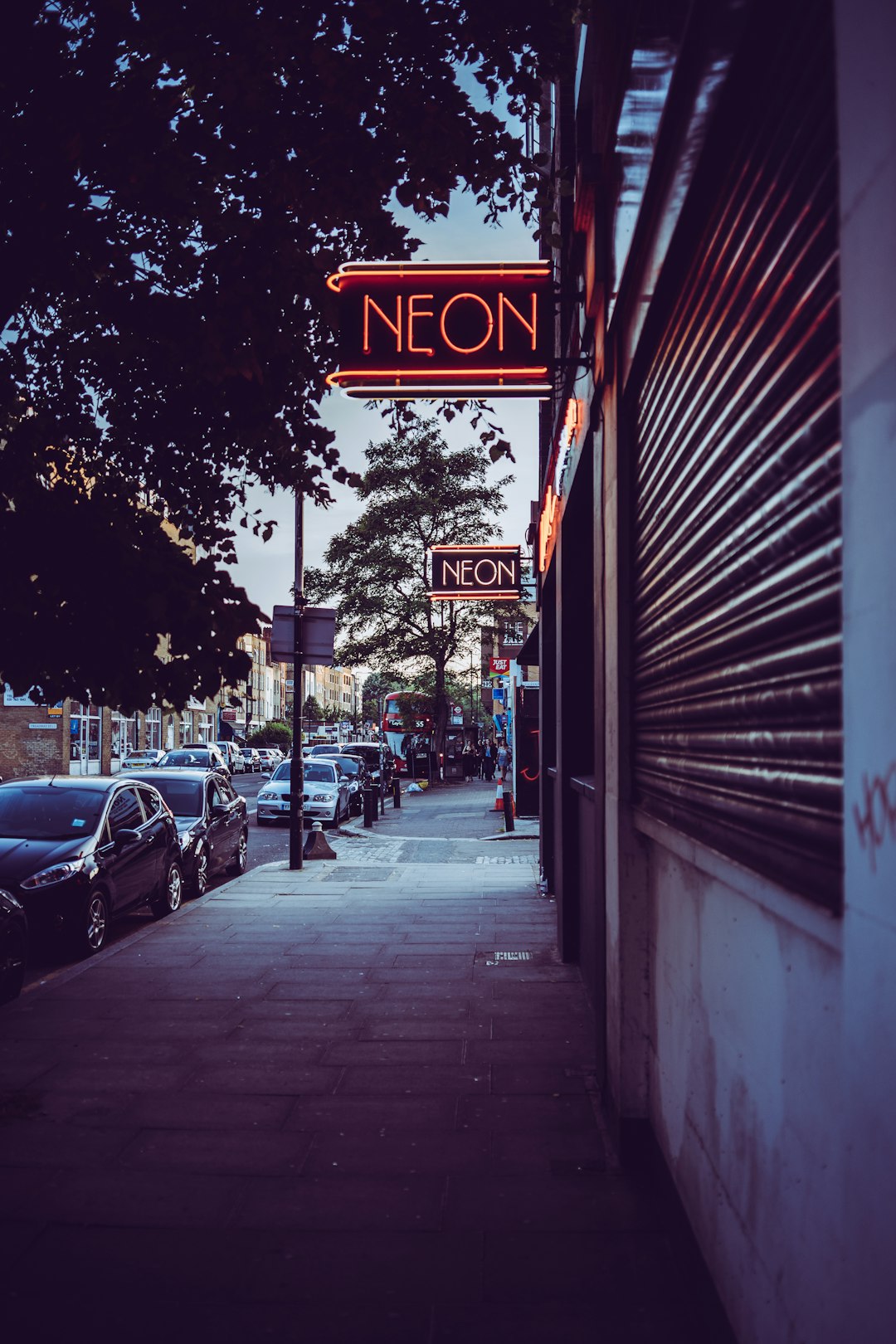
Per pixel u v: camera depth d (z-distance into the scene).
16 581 6.24
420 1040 6.55
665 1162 4.01
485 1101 5.42
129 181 5.82
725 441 2.70
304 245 6.49
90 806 10.52
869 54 1.43
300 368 7.05
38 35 5.41
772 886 2.23
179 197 5.80
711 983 3.10
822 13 1.82
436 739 50.25
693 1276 3.33
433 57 6.29
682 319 3.35
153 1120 5.12
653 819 3.97
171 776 14.69
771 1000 2.37
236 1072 5.89
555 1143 4.83
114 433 7.34
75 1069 5.93
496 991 7.85
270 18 5.78
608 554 5.05
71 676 6.41
